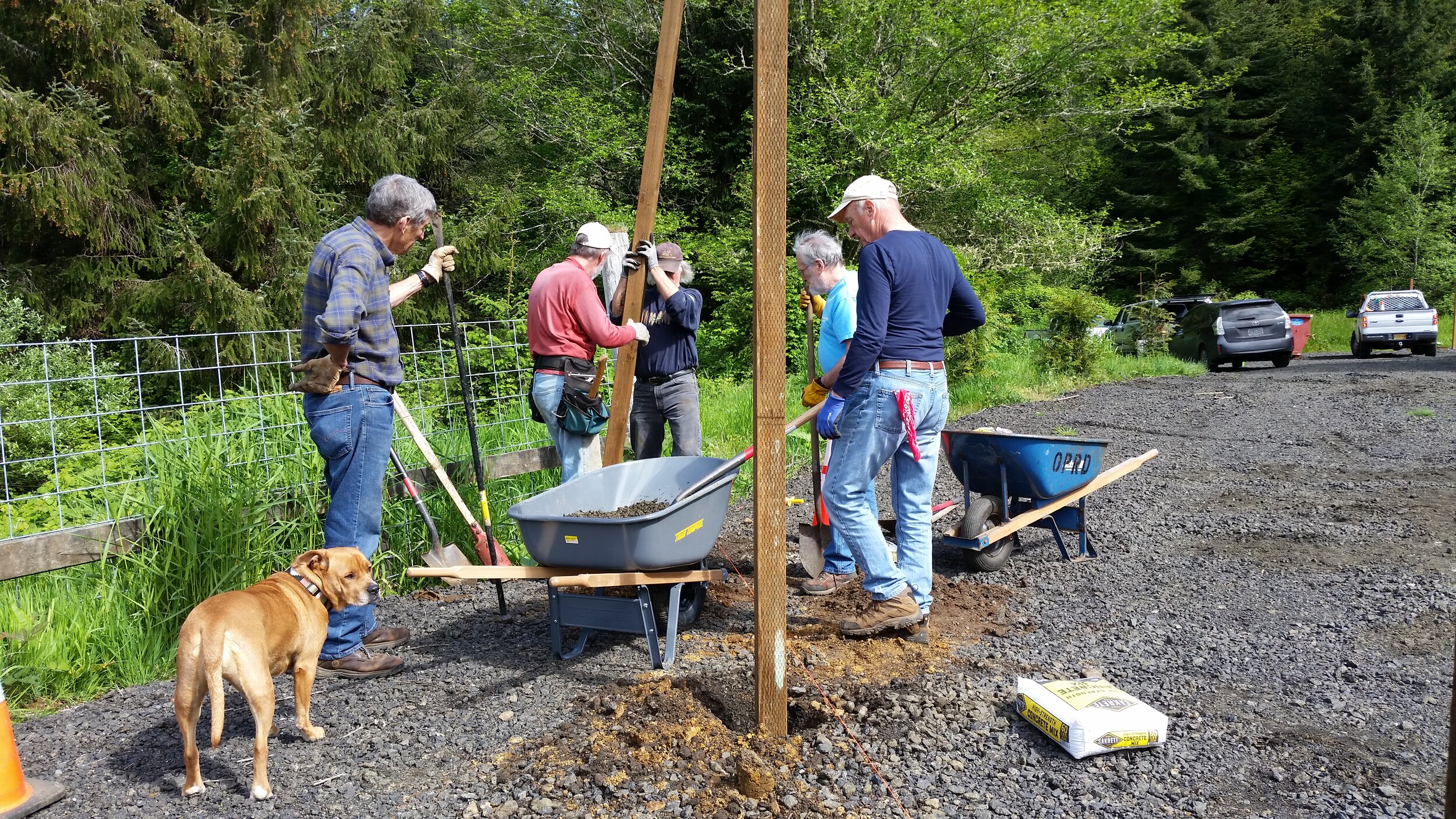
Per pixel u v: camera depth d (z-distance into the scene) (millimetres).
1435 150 31531
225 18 14672
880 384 3846
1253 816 2703
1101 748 3025
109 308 13414
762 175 2969
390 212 3770
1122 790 2859
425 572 3803
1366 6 35781
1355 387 13836
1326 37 37000
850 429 3941
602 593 4496
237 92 14164
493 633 4438
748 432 9641
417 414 6301
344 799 2914
